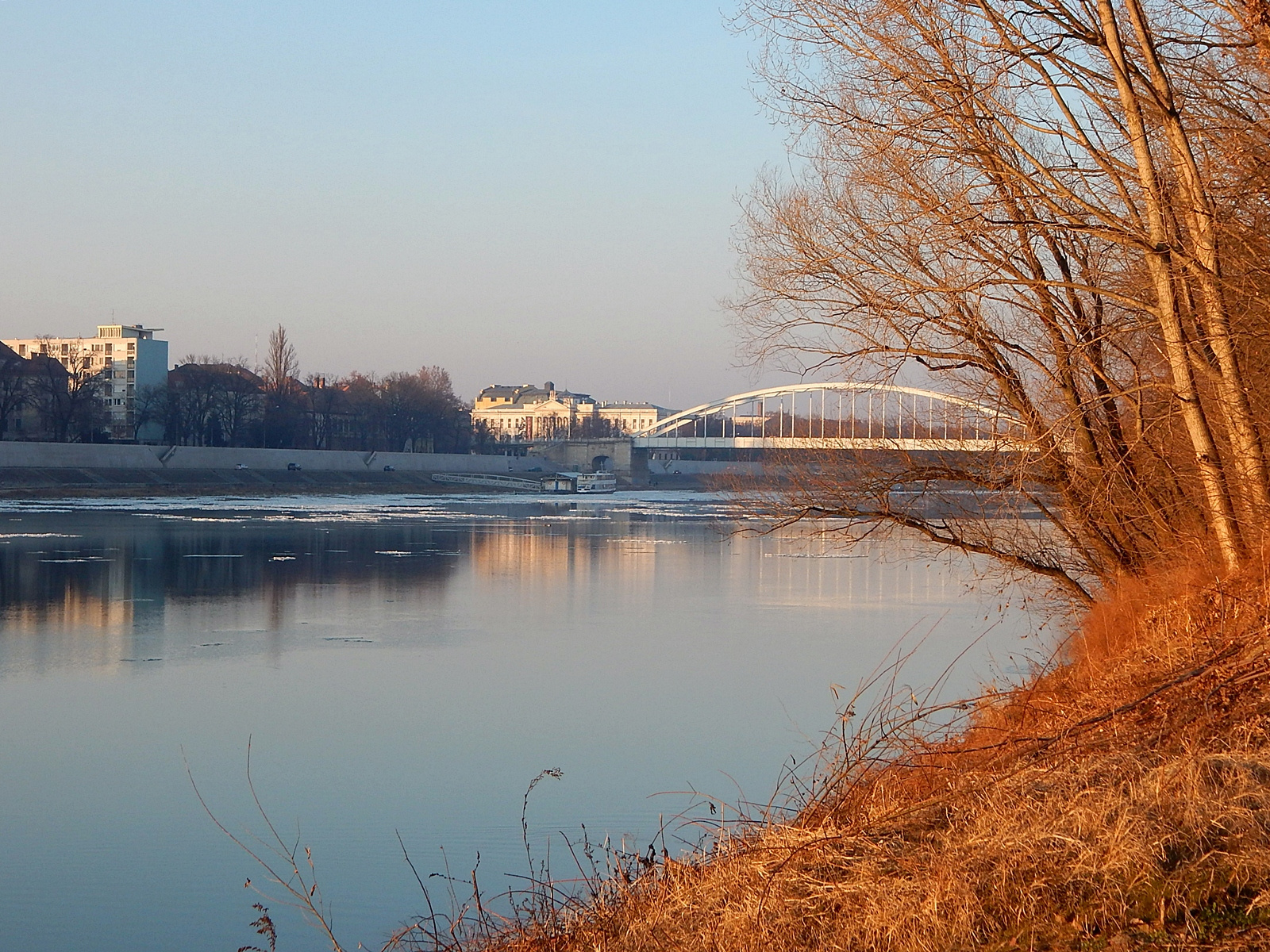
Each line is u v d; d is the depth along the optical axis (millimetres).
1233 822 6289
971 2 14203
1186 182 13461
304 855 16641
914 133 16031
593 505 122750
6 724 24625
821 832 8023
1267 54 13328
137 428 141625
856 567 56625
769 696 26797
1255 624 10359
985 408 18281
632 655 32500
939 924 6246
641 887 8867
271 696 27328
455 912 12789
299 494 132125
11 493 104312
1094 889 6133
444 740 23172
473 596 45750
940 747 10328
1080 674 13586
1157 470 17734
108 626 37781
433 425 176375
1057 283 14086
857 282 17547
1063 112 14461
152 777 20734
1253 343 15094
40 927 14133
